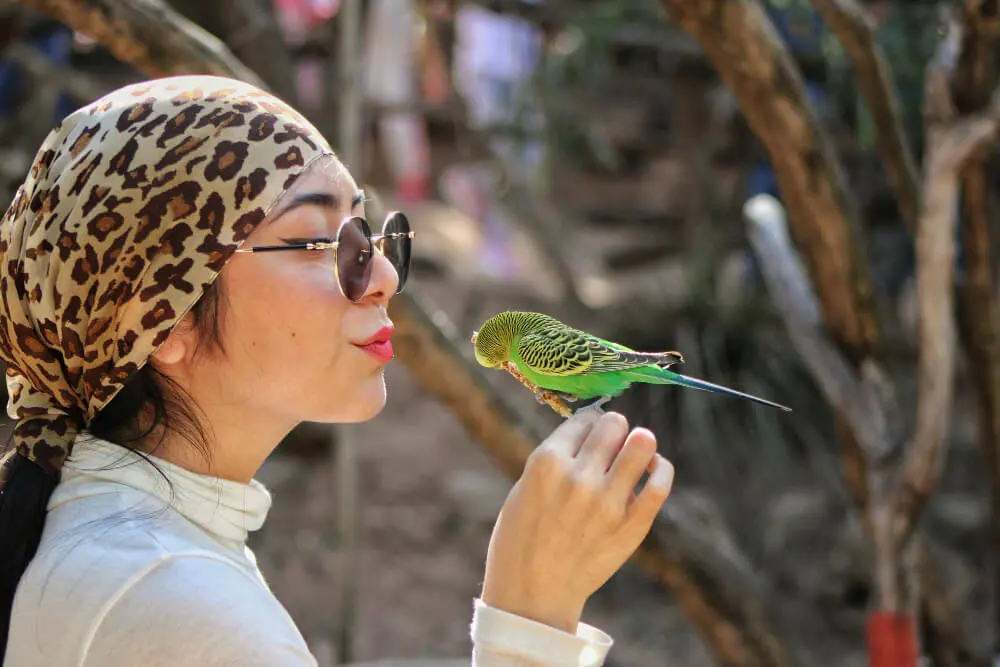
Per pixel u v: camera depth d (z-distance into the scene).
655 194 7.96
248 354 1.33
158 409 1.35
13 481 1.29
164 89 1.31
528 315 2.04
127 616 1.14
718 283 6.76
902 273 6.70
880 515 2.85
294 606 5.51
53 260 1.27
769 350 6.45
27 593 1.20
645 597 5.89
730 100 6.57
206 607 1.15
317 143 1.35
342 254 1.32
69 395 1.36
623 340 6.65
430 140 8.84
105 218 1.25
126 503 1.26
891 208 6.82
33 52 5.61
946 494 6.30
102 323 1.27
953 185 2.70
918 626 3.05
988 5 2.54
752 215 3.27
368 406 1.38
